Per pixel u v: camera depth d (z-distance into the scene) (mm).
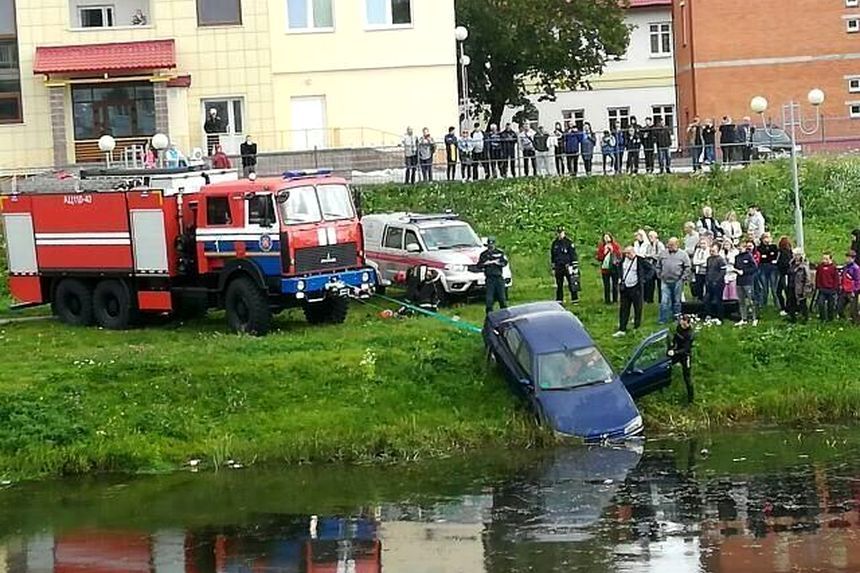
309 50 73188
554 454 37344
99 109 72750
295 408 39188
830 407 40281
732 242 46062
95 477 36781
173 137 72000
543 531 31000
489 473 35781
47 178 52562
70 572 29656
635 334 42844
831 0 91375
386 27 73375
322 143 73188
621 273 43656
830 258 44812
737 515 31672
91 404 39094
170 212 46469
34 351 44156
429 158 63469
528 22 91062
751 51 92125
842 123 70562
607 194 60531
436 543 30531
